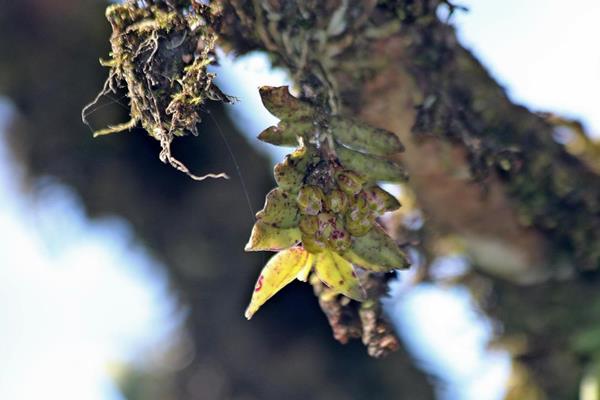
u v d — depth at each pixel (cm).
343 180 92
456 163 101
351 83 97
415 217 107
